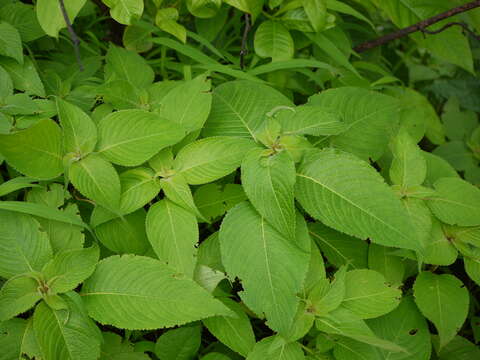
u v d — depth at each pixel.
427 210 0.56
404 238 0.50
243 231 0.51
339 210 0.51
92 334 0.48
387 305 0.53
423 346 0.56
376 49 0.85
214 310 0.48
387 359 0.54
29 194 0.54
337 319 0.52
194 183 0.53
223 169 0.53
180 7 0.69
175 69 0.70
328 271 0.64
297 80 0.73
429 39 0.77
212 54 0.74
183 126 0.54
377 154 0.60
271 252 0.50
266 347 0.52
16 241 0.50
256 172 0.51
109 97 0.59
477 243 0.57
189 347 0.54
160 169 0.53
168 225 0.51
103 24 0.79
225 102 0.59
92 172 0.51
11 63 0.61
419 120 0.72
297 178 0.53
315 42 0.69
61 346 0.47
